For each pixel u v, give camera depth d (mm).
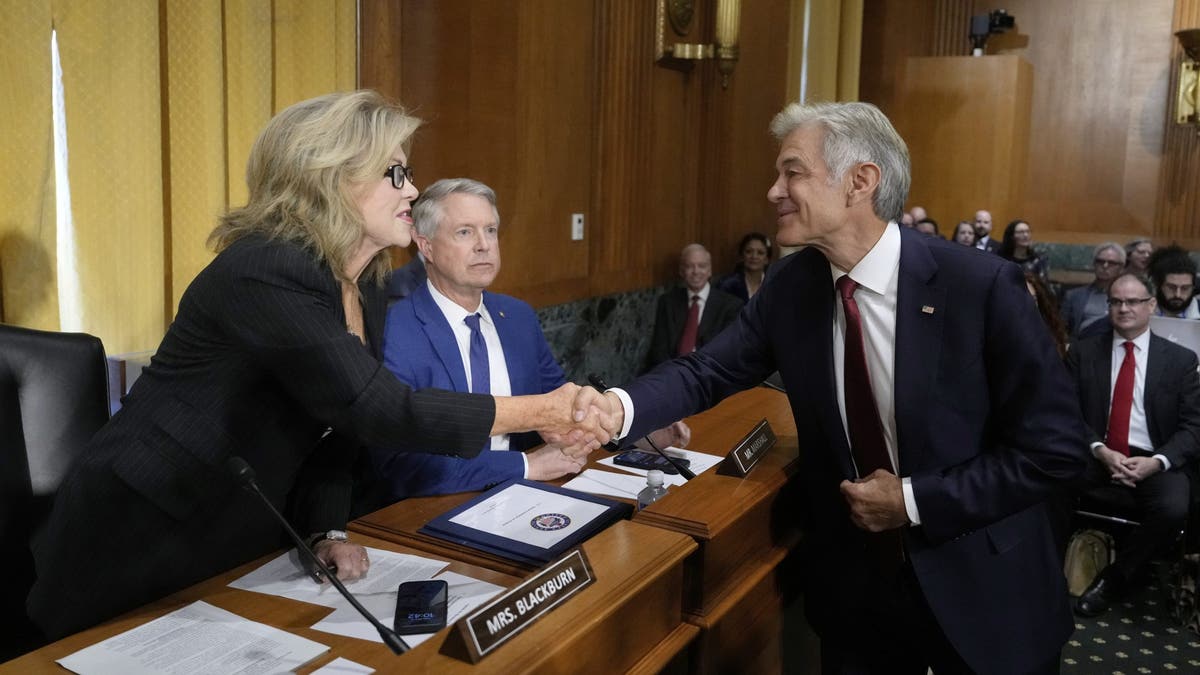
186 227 2924
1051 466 1655
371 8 3545
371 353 1742
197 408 1498
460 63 4000
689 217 6074
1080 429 1685
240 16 3014
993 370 1715
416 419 1525
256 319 1448
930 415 1739
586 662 1338
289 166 1512
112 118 2688
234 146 3041
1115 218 9938
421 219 2438
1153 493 3740
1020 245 7785
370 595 1502
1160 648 3418
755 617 1928
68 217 2662
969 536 1756
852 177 1711
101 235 2697
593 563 1480
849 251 1769
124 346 2779
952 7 9984
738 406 2699
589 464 2232
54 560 1535
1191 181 9602
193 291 1509
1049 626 1771
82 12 2592
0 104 2408
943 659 1838
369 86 3574
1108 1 9727
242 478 1375
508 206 4387
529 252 4574
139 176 2758
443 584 1505
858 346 1786
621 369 5504
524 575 1590
